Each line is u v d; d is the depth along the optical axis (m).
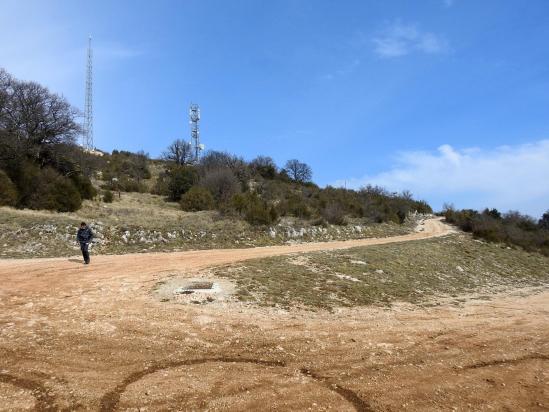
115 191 51.19
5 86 41.50
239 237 31.33
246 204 38.31
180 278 15.34
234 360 8.34
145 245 26.75
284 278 16.34
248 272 16.69
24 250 22.77
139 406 6.27
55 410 6.12
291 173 86.44
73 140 44.50
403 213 59.09
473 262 31.95
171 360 8.17
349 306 14.09
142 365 7.87
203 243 28.91
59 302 11.95
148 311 11.32
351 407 6.51
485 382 7.83
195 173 53.72
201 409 6.24
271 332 10.30
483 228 48.97
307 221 40.88
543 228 60.75
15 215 28.45
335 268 19.39
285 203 44.34
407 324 12.27
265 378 7.46
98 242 25.64
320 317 12.28
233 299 12.95
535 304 19.20
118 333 9.55
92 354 8.30
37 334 9.28
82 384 6.95
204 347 8.98
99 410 6.16
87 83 73.62
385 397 6.92
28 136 40.75
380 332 10.99
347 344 9.72
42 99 42.25
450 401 6.92
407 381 7.65
